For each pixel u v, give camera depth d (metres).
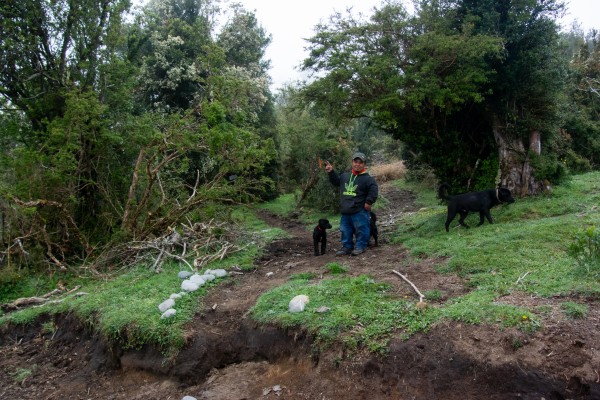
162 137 9.70
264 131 21.94
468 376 3.86
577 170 16.16
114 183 11.16
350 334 4.57
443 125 9.80
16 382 5.96
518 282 5.00
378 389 4.14
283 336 5.09
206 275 7.14
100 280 8.45
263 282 6.80
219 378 5.14
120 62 11.36
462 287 5.25
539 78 8.92
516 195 9.41
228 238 9.78
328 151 17.09
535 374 3.64
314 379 4.52
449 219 8.30
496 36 8.59
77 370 6.01
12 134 10.77
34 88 11.38
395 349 4.24
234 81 10.65
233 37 19.98
